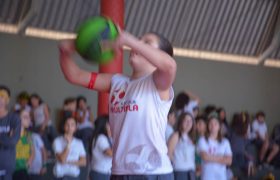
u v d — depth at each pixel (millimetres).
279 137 15383
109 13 10594
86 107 12805
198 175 9203
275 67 16688
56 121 13492
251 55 16359
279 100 16719
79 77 3561
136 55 3402
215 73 15789
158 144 3270
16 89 13172
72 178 8211
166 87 3191
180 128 8148
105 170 7719
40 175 9367
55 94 13555
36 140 9398
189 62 15453
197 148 8312
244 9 15477
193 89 15445
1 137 7059
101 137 7789
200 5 14914
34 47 13430
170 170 3340
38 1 13016
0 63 13062
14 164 7156
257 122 14727
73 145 8297
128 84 3377
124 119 3301
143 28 14672
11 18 13156
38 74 13430
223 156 8172
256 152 14352
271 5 15703
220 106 15805
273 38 16031
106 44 2941
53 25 13609
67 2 13445
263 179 12992
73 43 3229
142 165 3244
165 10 14617
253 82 16344
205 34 15445
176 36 15141
